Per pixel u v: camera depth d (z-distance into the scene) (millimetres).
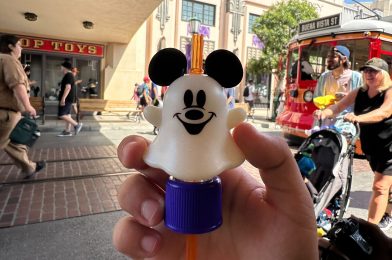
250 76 21125
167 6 19031
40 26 11883
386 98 3143
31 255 3008
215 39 21312
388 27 7246
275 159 816
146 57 18578
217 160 716
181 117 721
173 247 1027
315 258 888
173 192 723
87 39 14477
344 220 1461
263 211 961
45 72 14164
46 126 10719
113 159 6672
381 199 3258
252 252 962
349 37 7480
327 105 4523
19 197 4410
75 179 5277
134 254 941
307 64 8391
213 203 726
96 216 3887
